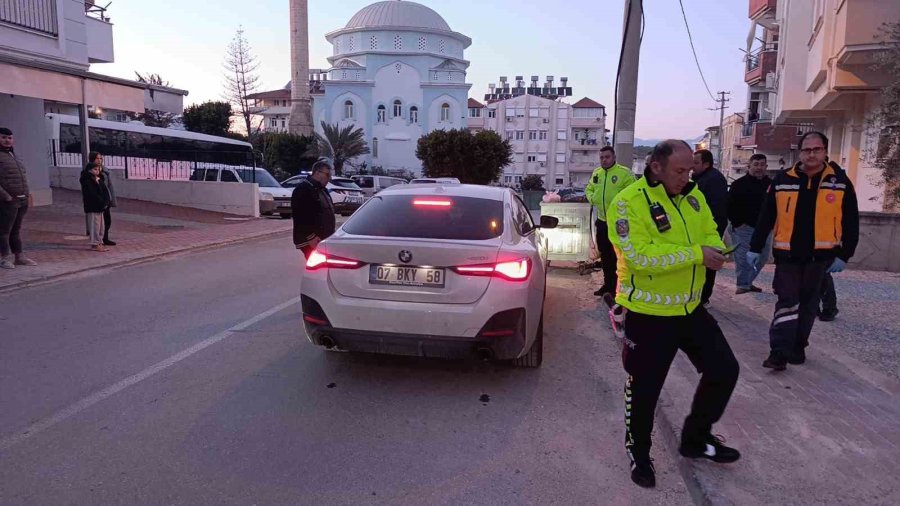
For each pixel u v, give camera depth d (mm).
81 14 15648
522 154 83438
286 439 3889
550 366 5410
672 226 3102
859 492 3154
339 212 25234
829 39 11539
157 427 4016
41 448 3688
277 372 5094
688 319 3320
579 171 84750
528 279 4551
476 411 4402
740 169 55625
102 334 6109
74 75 12461
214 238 14094
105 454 3633
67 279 9008
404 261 4430
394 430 4059
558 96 97312
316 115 65062
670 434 3881
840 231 4797
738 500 3084
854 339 5871
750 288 7875
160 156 31969
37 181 17234
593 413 4414
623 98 9602
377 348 4496
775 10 25578
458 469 3568
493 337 4355
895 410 4172
